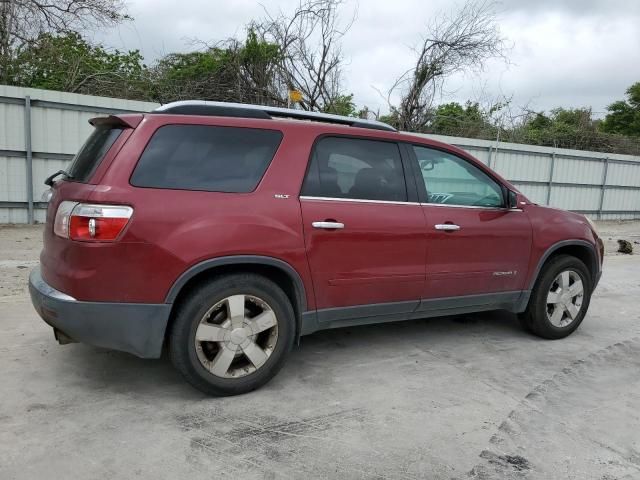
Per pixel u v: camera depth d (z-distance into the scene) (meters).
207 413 3.40
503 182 4.77
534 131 21.23
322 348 4.68
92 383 3.77
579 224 5.19
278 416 3.39
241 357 3.65
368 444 3.09
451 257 4.38
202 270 3.36
